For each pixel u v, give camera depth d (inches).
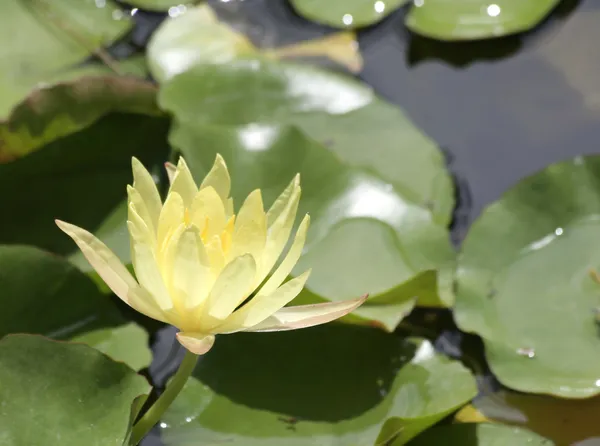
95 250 45.3
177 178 45.9
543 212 50.5
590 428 47.8
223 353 48.4
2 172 50.4
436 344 49.4
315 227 50.4
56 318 48.4
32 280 48.3
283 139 51.2
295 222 50.4
